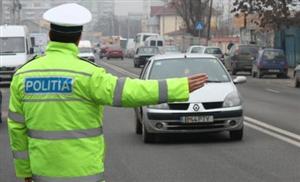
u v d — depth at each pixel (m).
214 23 94.06
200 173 8.75
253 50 40.12
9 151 10.98
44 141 3.69
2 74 30.56
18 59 30.72
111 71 42.91
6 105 20.98
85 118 3.71
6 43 31.34
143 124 11.48
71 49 3.78
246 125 14.00
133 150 10.81
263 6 40.75
